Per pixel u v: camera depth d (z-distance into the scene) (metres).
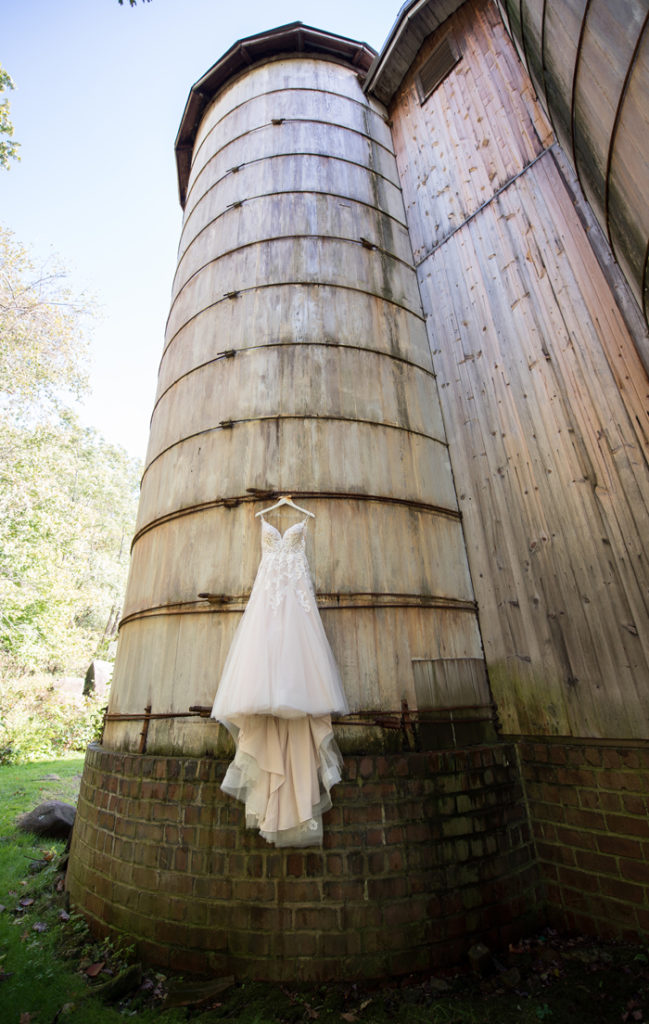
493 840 2.49
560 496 2.92
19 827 3.89
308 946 2.09
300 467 3.07
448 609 3.05
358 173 4.54
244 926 2.14
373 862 2.23
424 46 5.05
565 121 2.49
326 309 3.66
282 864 2.21
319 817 2.16
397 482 3.24
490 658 3.04
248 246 3.99
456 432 3.65
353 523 2.99
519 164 3.73
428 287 4.21
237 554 2.86
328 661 2.32
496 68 4.18
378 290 3.95
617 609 2.55
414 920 2.18
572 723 2.59
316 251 3.90
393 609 2.86
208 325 3.81
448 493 3.48
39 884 2.99
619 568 2.59
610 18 1.89
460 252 4.01
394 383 3.61
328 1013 1.89
